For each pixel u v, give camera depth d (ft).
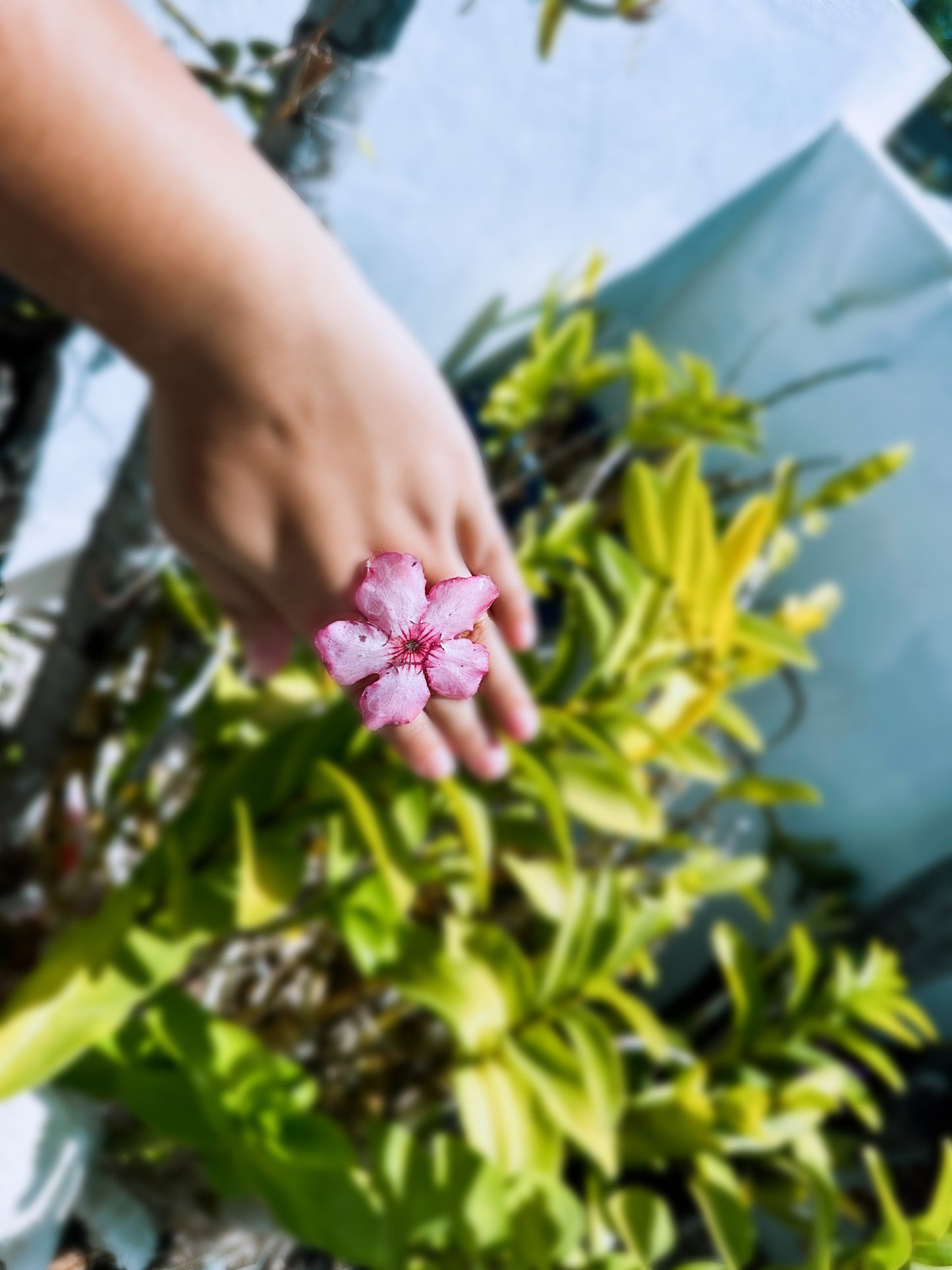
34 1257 1.65
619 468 4.09
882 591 3.84
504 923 3.56
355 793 2.02
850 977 3.27
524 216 3.06
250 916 2.03
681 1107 2.80
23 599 2.73
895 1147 4.15
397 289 3.05
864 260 3.48
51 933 2.69
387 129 2.45
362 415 1.33
